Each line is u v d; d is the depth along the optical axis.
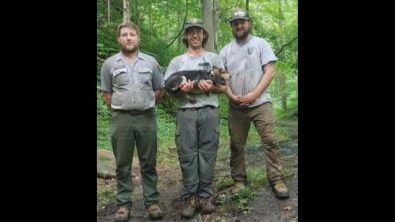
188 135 3.44
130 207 3.46
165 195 4.14
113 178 4.62
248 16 3.69
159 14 10.30
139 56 3.35
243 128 3.85
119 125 3.31
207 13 7.19
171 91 3.41
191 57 3.52
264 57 3.72
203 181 3.47
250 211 3.47
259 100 3.75
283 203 3.57
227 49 3.84
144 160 3.42
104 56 7.70
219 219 3.37
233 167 3.93
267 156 3.78
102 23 8.34
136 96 3.28
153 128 3.40
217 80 3.40
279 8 9.77
